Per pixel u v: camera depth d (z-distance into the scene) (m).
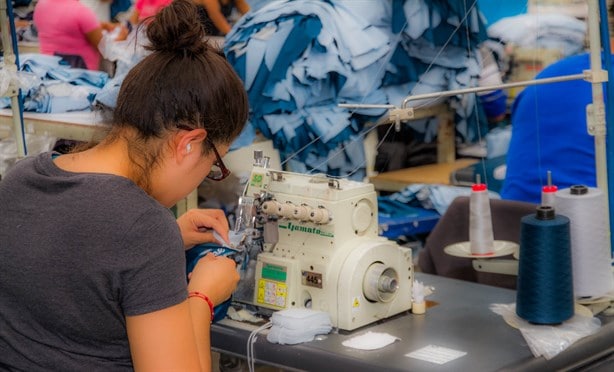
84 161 1.37
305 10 2.97
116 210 1.27
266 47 2.95
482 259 2.33
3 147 3.13
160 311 1.27
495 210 2.49
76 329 1.32
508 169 2.97
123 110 1.33
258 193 1.99
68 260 1.28
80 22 3.28
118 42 3.26
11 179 1.37
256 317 2.00
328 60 2.93
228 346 1.93
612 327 1.91
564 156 2.76
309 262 1.95
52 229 1.29
